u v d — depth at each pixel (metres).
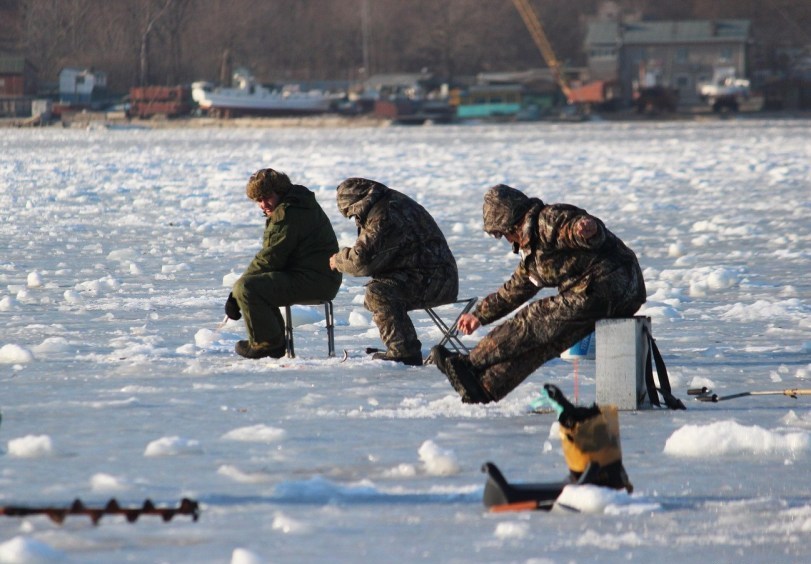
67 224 75.06
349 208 30.33
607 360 24.78
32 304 41.72
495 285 45.78
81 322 37.69
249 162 166.25
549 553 15.10
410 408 24.70
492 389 24.70
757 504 17.44
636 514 16.86
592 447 17.67
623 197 95.94
